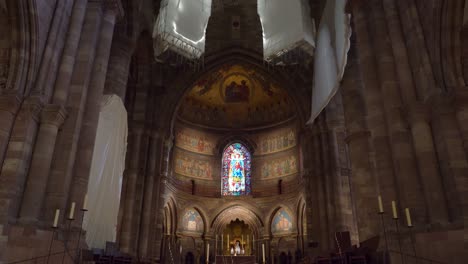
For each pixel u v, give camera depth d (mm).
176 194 33562
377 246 11125
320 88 19875
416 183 10594
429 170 10305
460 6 10344
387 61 12297
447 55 10695
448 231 9234
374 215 15203
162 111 27516
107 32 14250
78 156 12109
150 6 24359
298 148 34344
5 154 10258
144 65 26594
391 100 11703
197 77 29781
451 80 10555
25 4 10828
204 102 38594
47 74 11617
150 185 25203
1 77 10852
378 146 11891
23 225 9930
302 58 22250
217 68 30703
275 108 38062
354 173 16547
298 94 28547
